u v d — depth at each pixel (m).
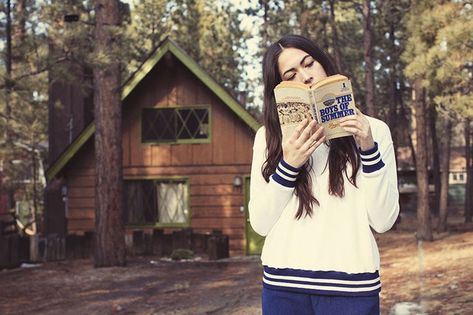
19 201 26.48
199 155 18.05
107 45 13.12
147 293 10.00
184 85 18.22
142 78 17.55
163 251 16.86
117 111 13.65
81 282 11.45
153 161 18.25
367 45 18.14
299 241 1.99
